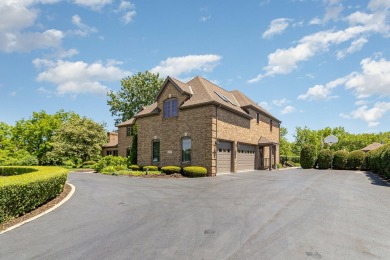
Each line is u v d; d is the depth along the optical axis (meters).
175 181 16.47
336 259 4.36
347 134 54.34
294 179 17.11
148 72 48.97
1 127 38.38
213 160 20.11
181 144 22.20
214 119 20.59
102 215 7.69
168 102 23.73
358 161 27.28
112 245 5.17
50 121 40.91
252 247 4.91
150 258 4.47
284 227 6.16
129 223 6.77
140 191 12.27
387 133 57.78
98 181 16.78
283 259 4.36
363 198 9.91
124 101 48.47
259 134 29.03
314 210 7.89
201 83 23.98
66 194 11.50
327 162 29.61
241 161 24.94
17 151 35.44
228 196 10.53
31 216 7.66
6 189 6.84
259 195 10.68
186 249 4.86
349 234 5.63
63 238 5.65
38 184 8.58
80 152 36.19
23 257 4.64
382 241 5.21
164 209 8.35
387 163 16.16
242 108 26.64
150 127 24.97
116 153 39.09
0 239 5.62
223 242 5.20
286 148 47.94
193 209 8.25
